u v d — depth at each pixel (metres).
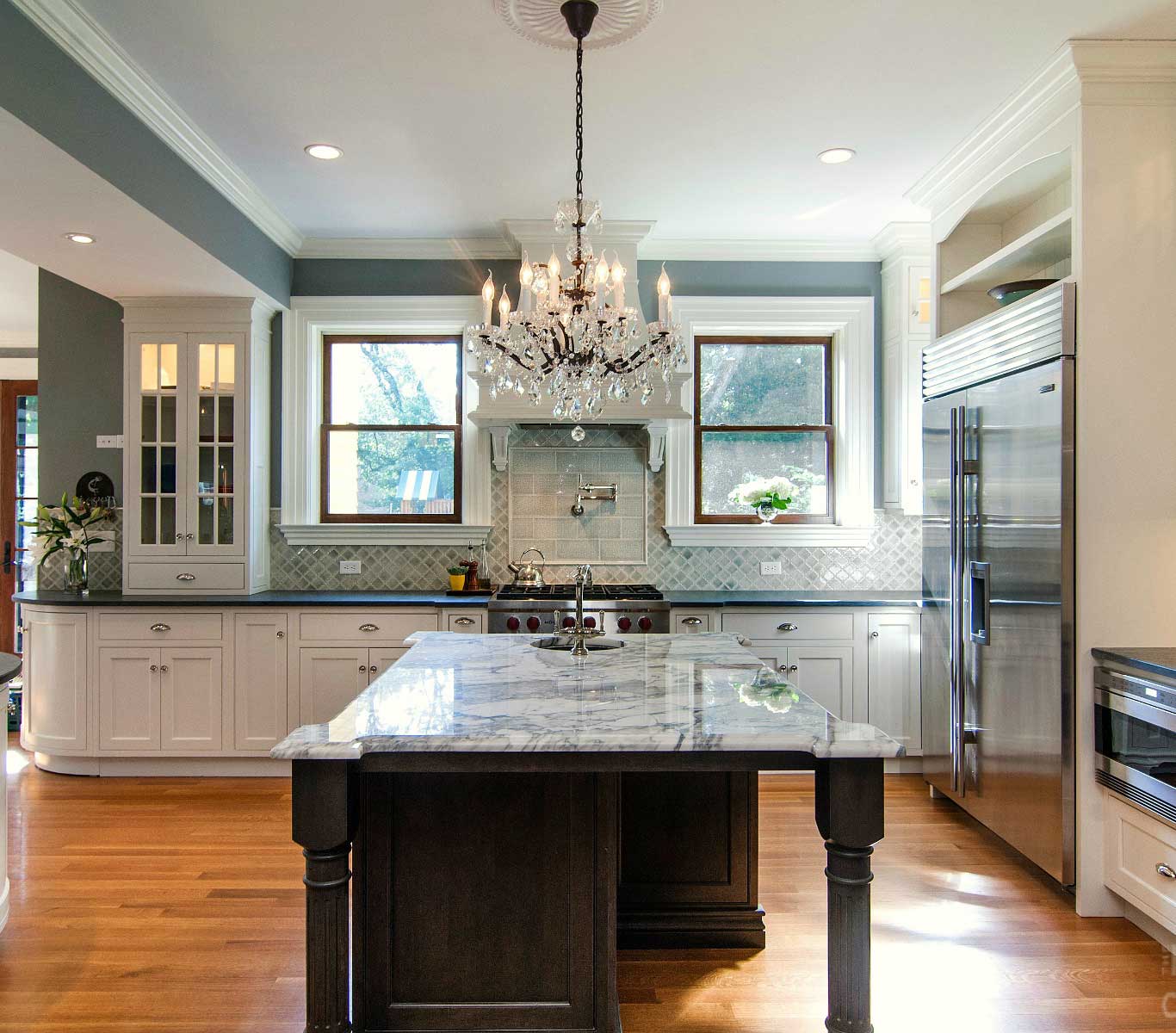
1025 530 3.21
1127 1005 2.43
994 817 3.45
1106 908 2.99
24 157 2.77
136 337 4.79
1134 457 3.00
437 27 2.75
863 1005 1.91
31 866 3.38
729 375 5.23
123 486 4.92
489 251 5.04
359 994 2.14
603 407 4.68
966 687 3.65
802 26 2.77
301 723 4.51
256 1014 2.37
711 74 3.08
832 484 5.24
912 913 2.99
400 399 5.21
